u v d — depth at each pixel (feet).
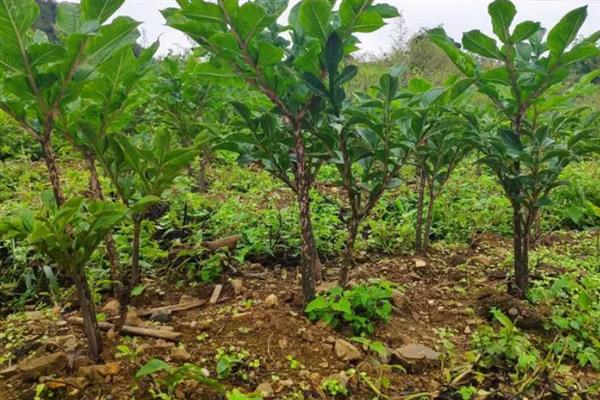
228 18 7.57
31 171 19.66
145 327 9.16
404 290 11.22
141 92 10.48
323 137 8.87
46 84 7.11
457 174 20.70
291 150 9.68
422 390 7.86
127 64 7.98
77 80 7.23
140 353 8.16
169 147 8.18
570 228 17.93
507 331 8.66
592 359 8.66
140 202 6.86
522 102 9.62
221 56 8.00
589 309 9.74
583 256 14.48
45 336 9.01
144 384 7.43
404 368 8.30
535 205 10.15
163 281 11.50
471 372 8.20
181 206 14.82
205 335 8.81
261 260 12.91
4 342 9.03
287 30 8.98
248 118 9.02
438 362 8.46
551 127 10.24
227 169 22.39
